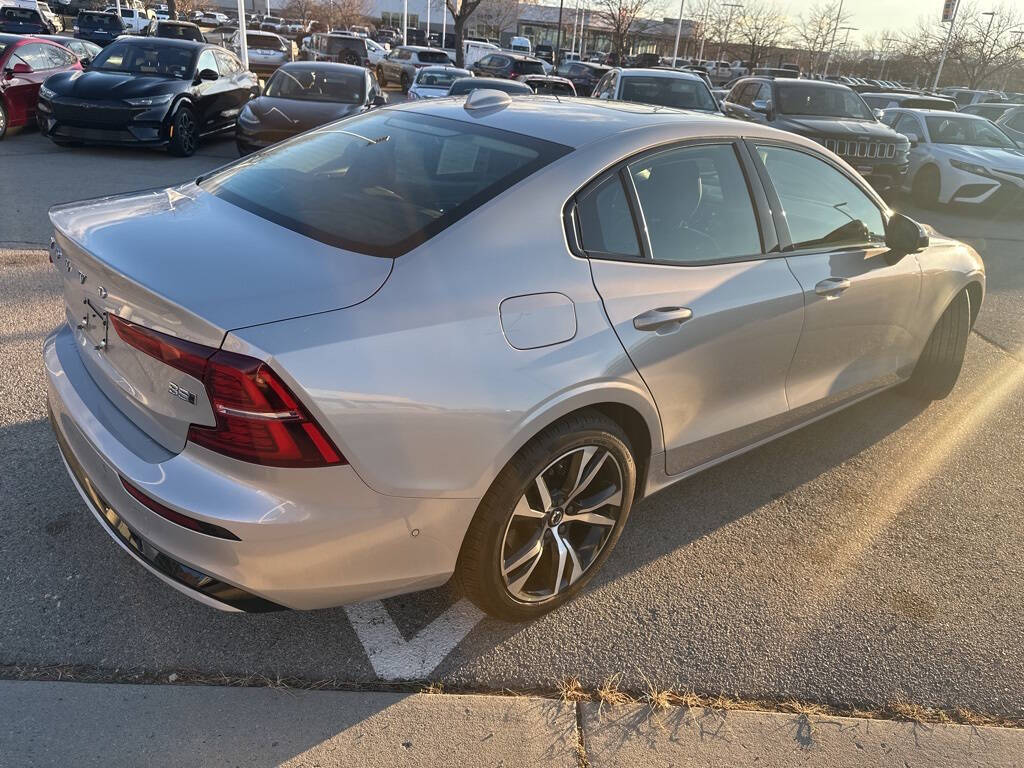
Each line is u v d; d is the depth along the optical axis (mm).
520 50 49969
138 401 2016
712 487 3488
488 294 2117
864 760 2127
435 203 2293
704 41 55344
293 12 61656
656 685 2338
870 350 3664
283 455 1796
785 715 2260
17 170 8914
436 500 2023
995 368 5195
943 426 4254
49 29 25484
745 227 2951
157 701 2135
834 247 3330
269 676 2250
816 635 2596
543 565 2492
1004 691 2416
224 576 1869
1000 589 2904
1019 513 3432
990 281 7641
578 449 2357
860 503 3436
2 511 2840
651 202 2613
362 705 2178
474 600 2363
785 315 2986
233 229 2256
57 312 4734
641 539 3057
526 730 2137
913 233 3438
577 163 2445
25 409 3555
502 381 2072
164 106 10250
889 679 2430
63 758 1941
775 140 3152
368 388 1859
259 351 1743
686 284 2621
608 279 2395
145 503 1912
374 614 2535
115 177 8977
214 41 30797
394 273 2031
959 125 12219
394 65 26953
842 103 11695
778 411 3209
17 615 2389
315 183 2527
